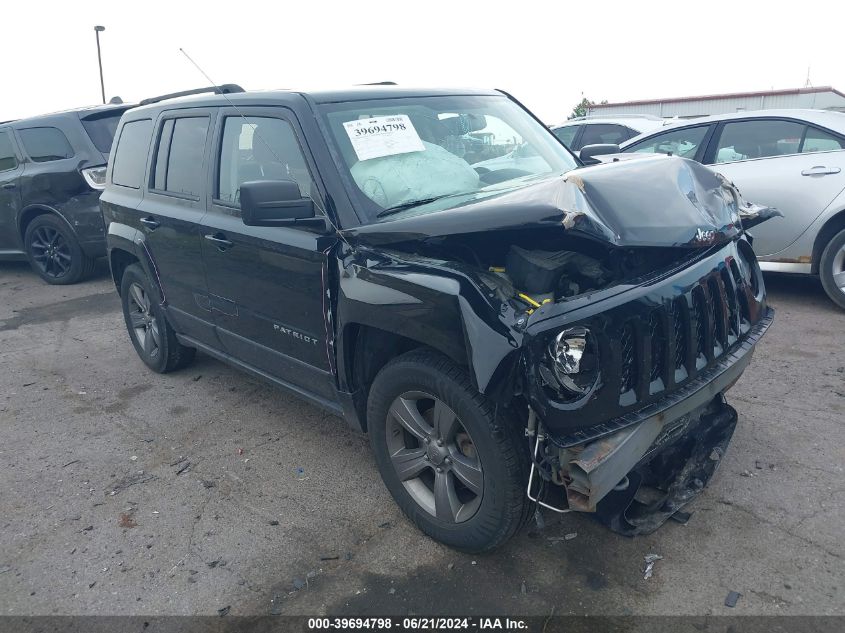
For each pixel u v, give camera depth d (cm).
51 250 886
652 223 249
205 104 407
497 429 251
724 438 328
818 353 478
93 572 303
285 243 330
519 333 229
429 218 270
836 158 543
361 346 312
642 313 243
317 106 335
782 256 578
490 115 395
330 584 284
